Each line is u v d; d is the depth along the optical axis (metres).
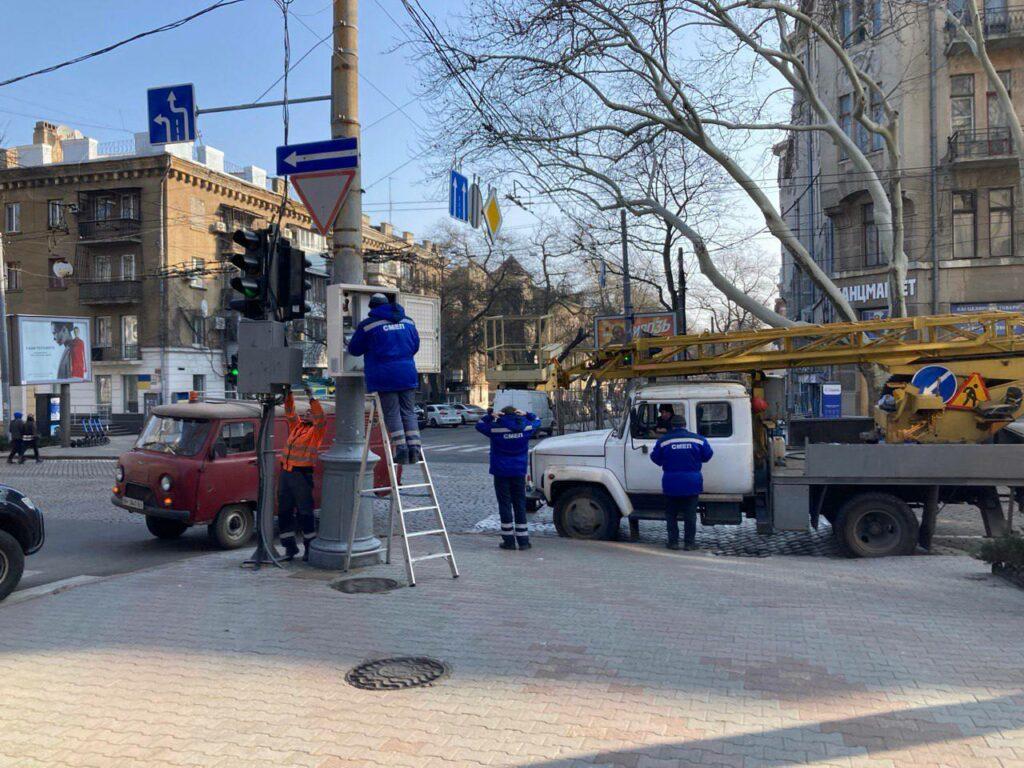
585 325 51.59
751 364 10.46
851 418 12.35
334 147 7.73
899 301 15.75
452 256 53.06
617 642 5.50
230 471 10.05
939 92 25.66
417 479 18.62
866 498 9.44
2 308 29.62
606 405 37.81
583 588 7.18
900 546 9.40
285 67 9.14
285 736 3.99
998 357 10.05
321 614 6.20
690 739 3.93
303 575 7.61
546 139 17.36
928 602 6.72
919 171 25.75
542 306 51.06
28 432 25.19
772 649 5.35
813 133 32.84
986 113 25.42
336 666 5.01
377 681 4.74
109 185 41.50
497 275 52.22
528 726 4.09
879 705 4.35
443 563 8.33
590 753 3.78
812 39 18.95
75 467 23.55
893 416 10.37
